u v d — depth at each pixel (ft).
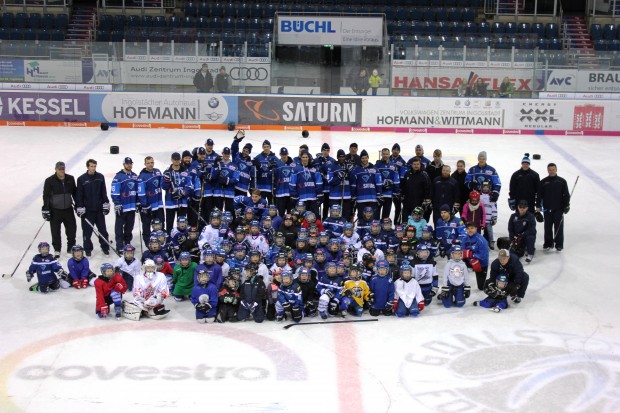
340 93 96.12
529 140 92.58
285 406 32.68
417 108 96.02
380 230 48.60
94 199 50.72
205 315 41.24
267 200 56.44
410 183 54.03
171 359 36.86
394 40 101.09
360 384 34.71
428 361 37.06
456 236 50.29
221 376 35.22
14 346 37.93
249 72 95.20
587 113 95.81
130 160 51.11
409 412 32.45
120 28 114.73
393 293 42.11
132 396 33.32
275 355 37.42
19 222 58.13
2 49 93.20
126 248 44.37
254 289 41.32
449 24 114.62
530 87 95.61
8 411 32.04
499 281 42.93
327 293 41.70
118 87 94.99
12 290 45.11
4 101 94.32
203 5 117.08
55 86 94.32
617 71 94.84
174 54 94.32
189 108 95.66
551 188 52.90
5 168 73.67
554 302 44.73
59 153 80.23
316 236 44.88
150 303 41.27
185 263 43.60
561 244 53.88
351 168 54.13
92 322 41.01
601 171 77.30
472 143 90.17
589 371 36.32
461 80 95.55
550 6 121.19
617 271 50.16
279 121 96.43
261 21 112.88
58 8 117.70
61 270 45.19
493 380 35.32
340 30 100.83
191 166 52.85
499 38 105.70
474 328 40.96
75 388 33.96
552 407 33.06
